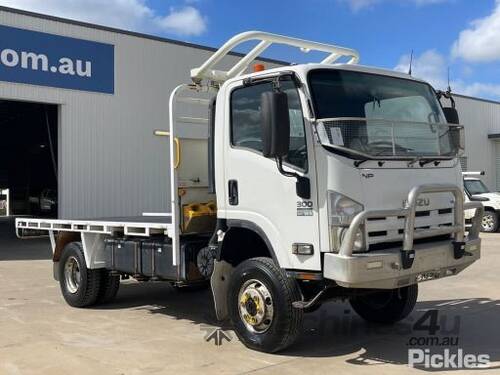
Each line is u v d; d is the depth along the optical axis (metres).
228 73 7.13
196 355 5.94
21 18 16.86
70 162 17.98
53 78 17.55
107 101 18.77
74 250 8.48
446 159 6.03
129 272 7.62
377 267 5.18
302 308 5.54
